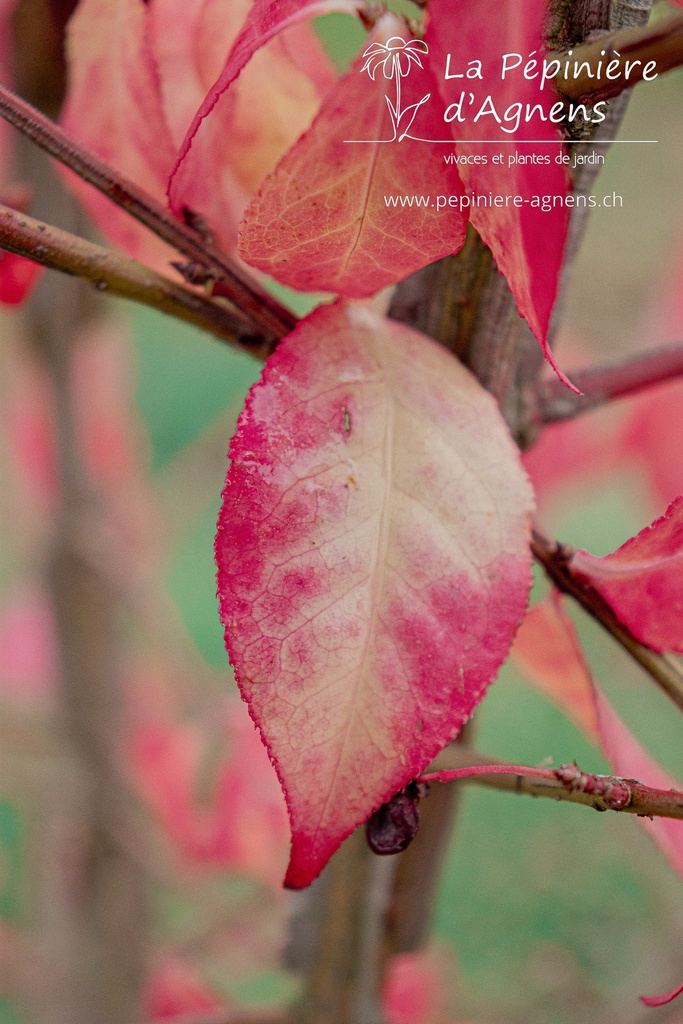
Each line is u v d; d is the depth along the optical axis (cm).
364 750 21
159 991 52
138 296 23
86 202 25
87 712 64
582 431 44
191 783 52
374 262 22
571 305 73
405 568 21
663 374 26
